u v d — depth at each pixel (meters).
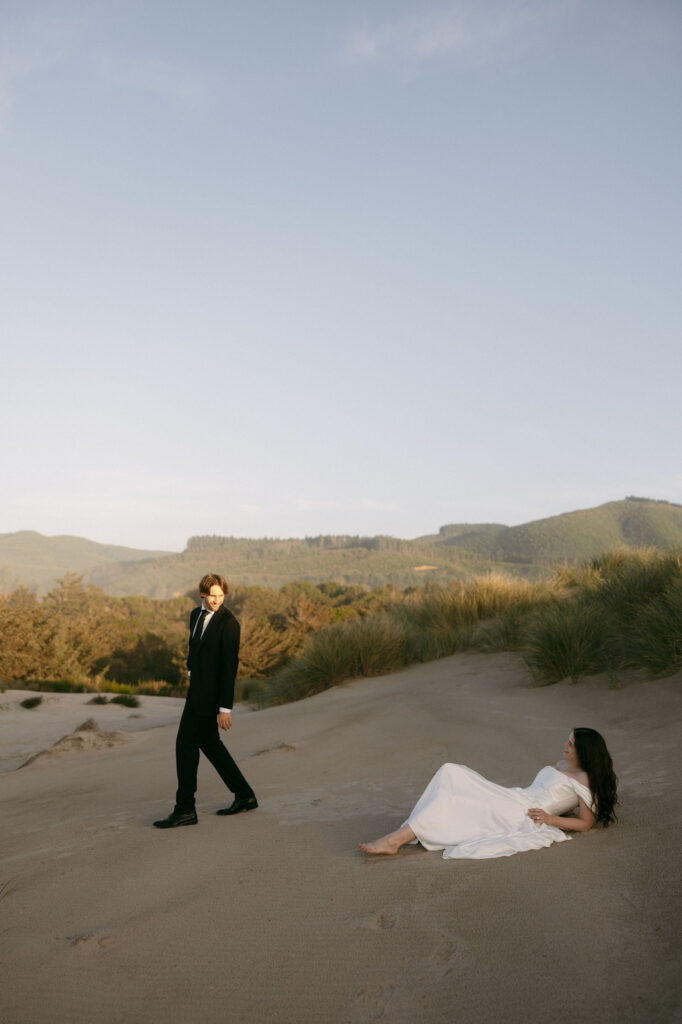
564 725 7.28
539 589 15.70
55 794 6.93
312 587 150.62
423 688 10.58
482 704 8.76
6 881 4.21
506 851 3.99
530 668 10.05
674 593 9.38
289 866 4.11
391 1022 2.67
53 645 35.44
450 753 6.61
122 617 95.38
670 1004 2.63
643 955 2.95
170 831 4.95
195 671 5.22
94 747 9.70
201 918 3.53
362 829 4.73
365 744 7.45
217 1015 2.79
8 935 3.47
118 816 5.68
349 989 2.88
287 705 12.33
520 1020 2.62
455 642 13.66
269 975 3.01
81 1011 2.85
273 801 5.60
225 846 4.52
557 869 3.77
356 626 14.35
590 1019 2.60
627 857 3.85
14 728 13.98
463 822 4.19
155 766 7.89
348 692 12.16
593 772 4.31
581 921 3.23
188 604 120.31
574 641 9.45
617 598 11.34
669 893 3.40
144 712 17.00
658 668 8.38
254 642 60.72
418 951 3.11
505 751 6.48
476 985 2.84
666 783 4.94
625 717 7.16
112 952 3.26
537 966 2.93
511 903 3.43
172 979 3.03
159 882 3.99
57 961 3.20
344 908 3.53
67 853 4.66
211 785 6.56
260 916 3.51
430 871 3.86
